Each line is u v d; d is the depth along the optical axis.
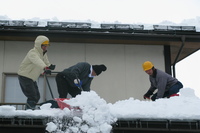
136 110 5.20
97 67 6.39
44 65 5.88
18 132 4.84
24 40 9.27
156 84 6.96
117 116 4.93
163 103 5.66
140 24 9.29
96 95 5.04
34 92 6.38
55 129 4.68
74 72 6.10
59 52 9.36
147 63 6.86
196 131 5.11
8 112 4.75
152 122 5.02
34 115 4.75
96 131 4.73
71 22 8.99
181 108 5.41
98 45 9.54
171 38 9.25
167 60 9.63
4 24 8.79
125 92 9.33
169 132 5.11
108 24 9.05
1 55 9.20
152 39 9.18
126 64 9.51
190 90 6.09
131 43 9.57
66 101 5.07
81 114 4.86
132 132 5.02
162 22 9.64
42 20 9.20
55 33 8.88
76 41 9.34
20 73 6.32
